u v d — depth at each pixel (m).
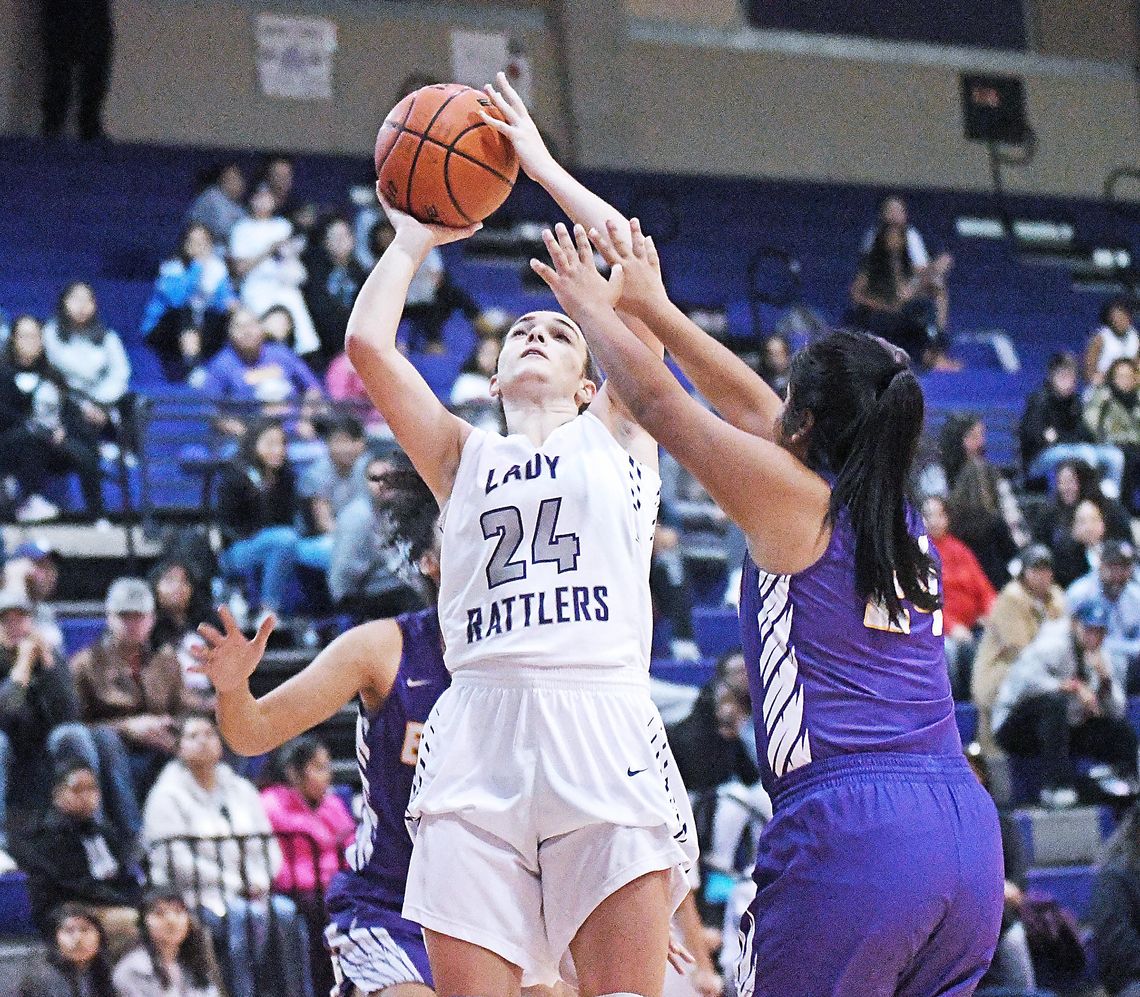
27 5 22.09
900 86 27.09
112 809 12.08
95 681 12.88
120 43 22.70
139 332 19.83
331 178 22.38
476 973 4.83
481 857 4.87
